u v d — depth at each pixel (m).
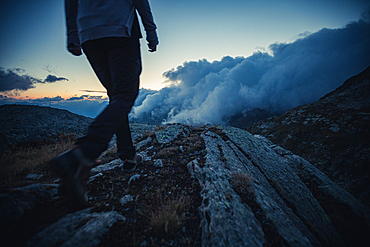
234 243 1.52
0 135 4.96
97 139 1.33
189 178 2.74
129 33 1.61
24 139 5.53
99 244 1.41
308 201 4.57
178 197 2.26
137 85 1.85
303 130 76.94
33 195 1.68
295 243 1.66
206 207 1.97
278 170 5.04
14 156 3.94
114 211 1.85
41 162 3.59
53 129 6.94
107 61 1.82
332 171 52.97
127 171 2.63
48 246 1.26
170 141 4.89
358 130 62.56
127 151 2.43
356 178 46.59
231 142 5.10
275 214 2.10
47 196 1.79
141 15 1.84
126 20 1.60
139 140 5.92
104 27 1.52
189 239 1.63
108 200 2.07
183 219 1.85
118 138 2.37
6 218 1.35
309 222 3.36
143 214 1.89
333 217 4.69
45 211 1.62
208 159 3.22
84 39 1.60
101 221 1.62
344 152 55.81
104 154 4.38
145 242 1.55
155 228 1.68
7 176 2.76
